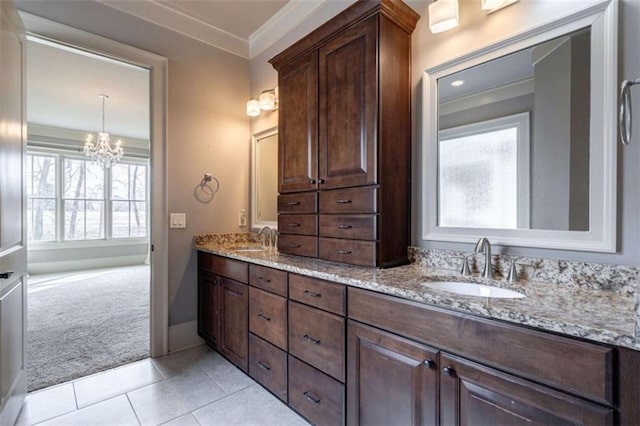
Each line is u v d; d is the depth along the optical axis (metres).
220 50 2.83
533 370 0.90
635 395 0.75
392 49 1.68
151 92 2.45
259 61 2.90
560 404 0.85
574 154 1.27
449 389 1.07
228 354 2.26
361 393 1.36
